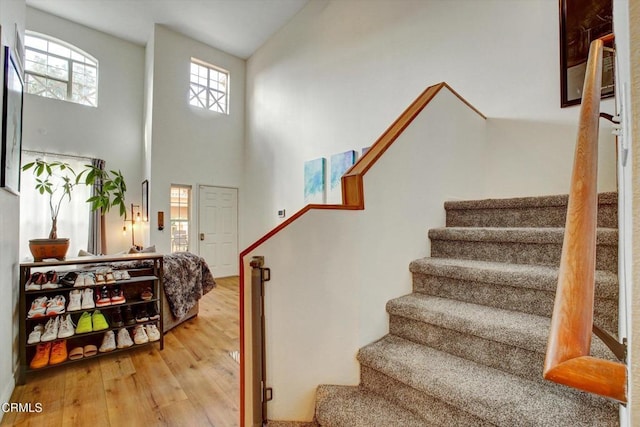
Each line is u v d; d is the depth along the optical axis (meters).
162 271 2.64
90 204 5.11
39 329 2.14
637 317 0.35
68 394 1.90
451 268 1.51
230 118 6.43
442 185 2.09
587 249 0.46
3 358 1.75
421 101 1.92
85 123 5.24
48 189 3.24
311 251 1.33
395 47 3.67
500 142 2.75
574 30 2.35
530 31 2.59
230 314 3.64
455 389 1.03
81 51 5.28
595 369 0.37
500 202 1.84
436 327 1.34
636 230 0.35
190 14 5.16
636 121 0.35
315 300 1.34
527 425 0.88
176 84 5.66
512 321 1.19
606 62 2.14
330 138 4.58
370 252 1.45
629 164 0.38
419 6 3.42
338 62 4.44
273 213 5.77
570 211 0.53
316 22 4.82
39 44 4.97
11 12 1.87
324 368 1.34
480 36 2.90
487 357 1.19
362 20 4.10
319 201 4.66
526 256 1.53
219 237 6.18
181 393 1.93
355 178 1.42
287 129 5.42
